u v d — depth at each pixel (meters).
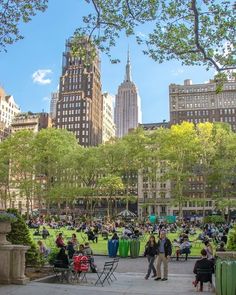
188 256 27.72
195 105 164.50
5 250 13.44
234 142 72.62
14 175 90.94
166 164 76.62
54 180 94.75
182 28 15.84
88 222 60.28
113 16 15.21
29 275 15.59
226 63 16.16
